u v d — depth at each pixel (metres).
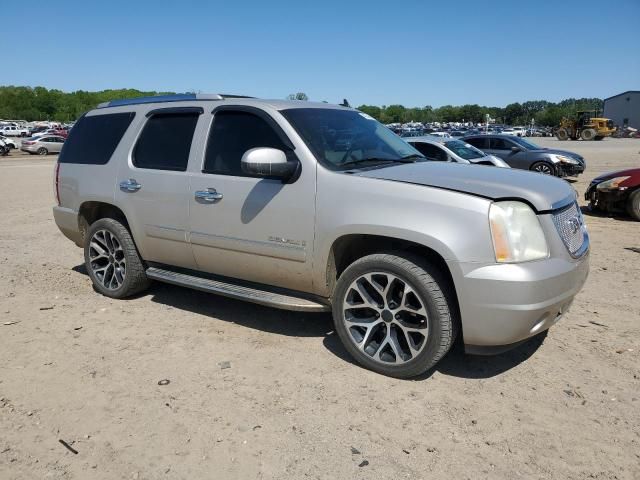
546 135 74.31
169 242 4.72
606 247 7.36
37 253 7.38
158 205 4.71
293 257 3.95
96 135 5.40
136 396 3.50
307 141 3.97
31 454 2.94
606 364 3.85
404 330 3.58
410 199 3.48
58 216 5.73
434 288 3.41
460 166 4.20
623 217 9.85
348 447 2.96
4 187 16.41
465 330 3.38
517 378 3.68
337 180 3.74
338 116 4.58
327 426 3.15
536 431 3.08
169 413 3.30
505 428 3.11
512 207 3.36
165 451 2.95
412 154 4.64
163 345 4.26
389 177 3.67
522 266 3.27
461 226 3.32
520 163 16.42
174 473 2.78
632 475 2.72
